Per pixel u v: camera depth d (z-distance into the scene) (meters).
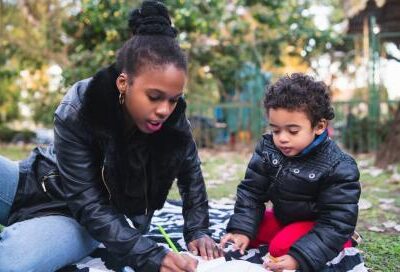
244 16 8.39
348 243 2.15
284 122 1.89
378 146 7.05
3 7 8.11
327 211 1.92
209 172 5.12
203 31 6.64
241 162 6.00
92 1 6.13
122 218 1.78
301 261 1.81
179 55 1.60
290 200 2.03
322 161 1.94
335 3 9.41
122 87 1.66
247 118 7.66
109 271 1.84
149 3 1.67
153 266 1.68
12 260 1.65
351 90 8.78
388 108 7.30
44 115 9.35
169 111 1.63
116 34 6.17
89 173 1.77
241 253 2.04
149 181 1.92
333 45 7.93
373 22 7.25
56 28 7.36
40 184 1.91
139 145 1.82
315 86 1.91
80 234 1.85
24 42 7.77
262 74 7.65
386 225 2.86
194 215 2.05
